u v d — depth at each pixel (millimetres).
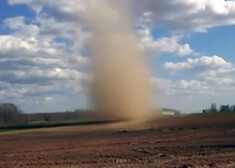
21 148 38969
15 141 47250
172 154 30875
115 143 39625
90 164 27000
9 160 30453
